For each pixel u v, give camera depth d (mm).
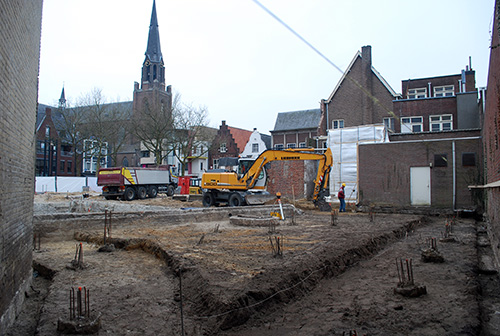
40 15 7172
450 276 7512
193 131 46250
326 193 20844
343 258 8852
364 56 30750
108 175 30047
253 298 5891
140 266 8633
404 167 20375
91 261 9086
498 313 5605
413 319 5363
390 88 29969
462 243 11062
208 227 14414
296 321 5570
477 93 25703
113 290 6793
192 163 59625
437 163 19578
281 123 48031
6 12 4496
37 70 7098
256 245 10148
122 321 5383
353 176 24000
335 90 31844
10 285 5238
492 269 7906
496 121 9422
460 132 22859
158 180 33500
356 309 5887
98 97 55125
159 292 6719
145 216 15594
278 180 26750
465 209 18703
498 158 8992
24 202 6152
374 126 23562
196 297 6180
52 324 5176
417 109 27641
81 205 24797
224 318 5309
